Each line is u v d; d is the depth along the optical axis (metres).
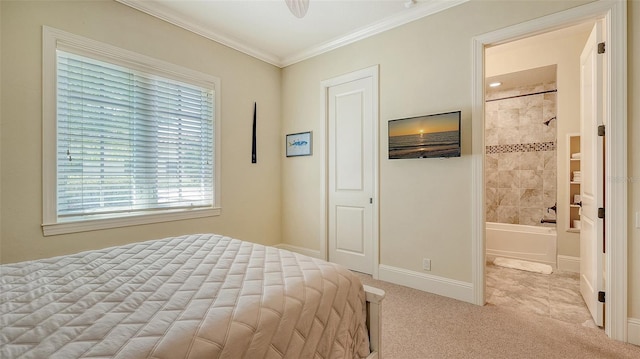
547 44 3.47
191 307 0.97
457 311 2.31
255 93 3.64
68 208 2.24
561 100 3.38
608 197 1.92
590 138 2.21
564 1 2.06
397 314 2.26
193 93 3.04
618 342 1.86
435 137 2.55
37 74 2.06
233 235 3.39
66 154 2.22
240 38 3.31
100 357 0.71
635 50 1.84
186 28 2.92
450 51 2.56
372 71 3.07
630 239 1.86
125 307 0.96
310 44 3.47
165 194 2.82
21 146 2.01
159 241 1.85
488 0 2.37
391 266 2.95
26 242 2.03
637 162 1.84
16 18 1.98
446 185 2.59
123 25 2.48
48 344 0.75
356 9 2.72
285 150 3.95
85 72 2.30
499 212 4.55
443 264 2.61
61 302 0.99
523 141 4.37
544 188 4.23
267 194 3.80
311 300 1.12
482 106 2.41
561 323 2.12
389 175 2.95
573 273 3.26
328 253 3.57
